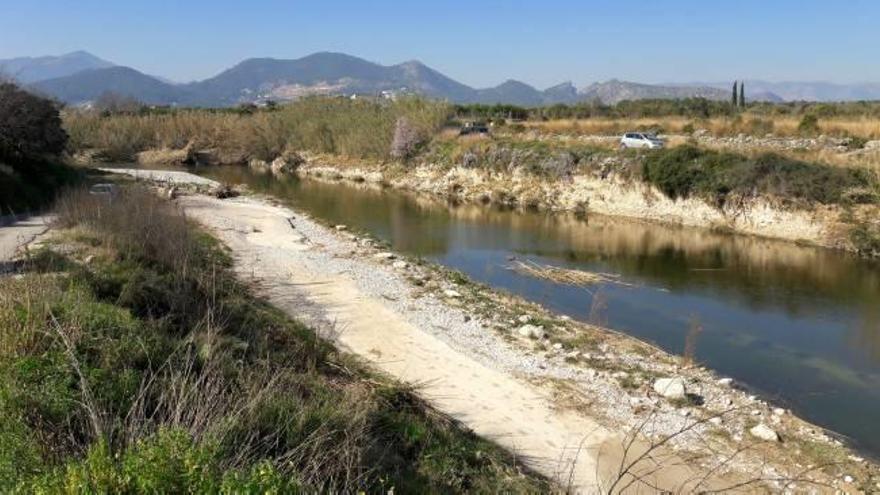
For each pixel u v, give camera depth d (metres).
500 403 13.46
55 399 7.27
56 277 12.94
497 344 16.81
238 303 15.78
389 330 17.45
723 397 14.34
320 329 17.02
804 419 13.92
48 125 38.03
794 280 25.66
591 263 28.56
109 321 10.44
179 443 6.08
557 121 62.22
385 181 55.69
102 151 71.00
